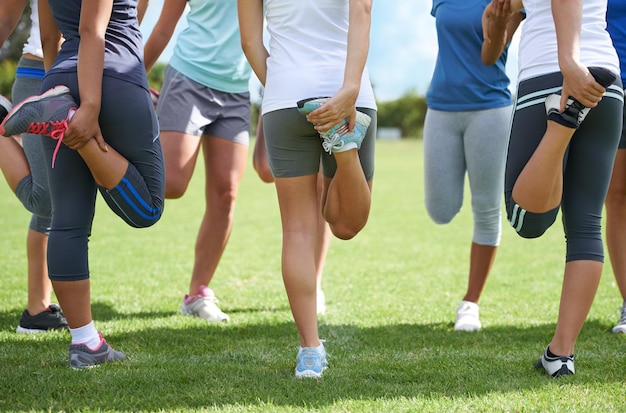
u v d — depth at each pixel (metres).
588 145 3.87
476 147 5.28
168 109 5.52
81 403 3.34
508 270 7.91
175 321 5.33
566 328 3.89
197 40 5.57
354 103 3.58
